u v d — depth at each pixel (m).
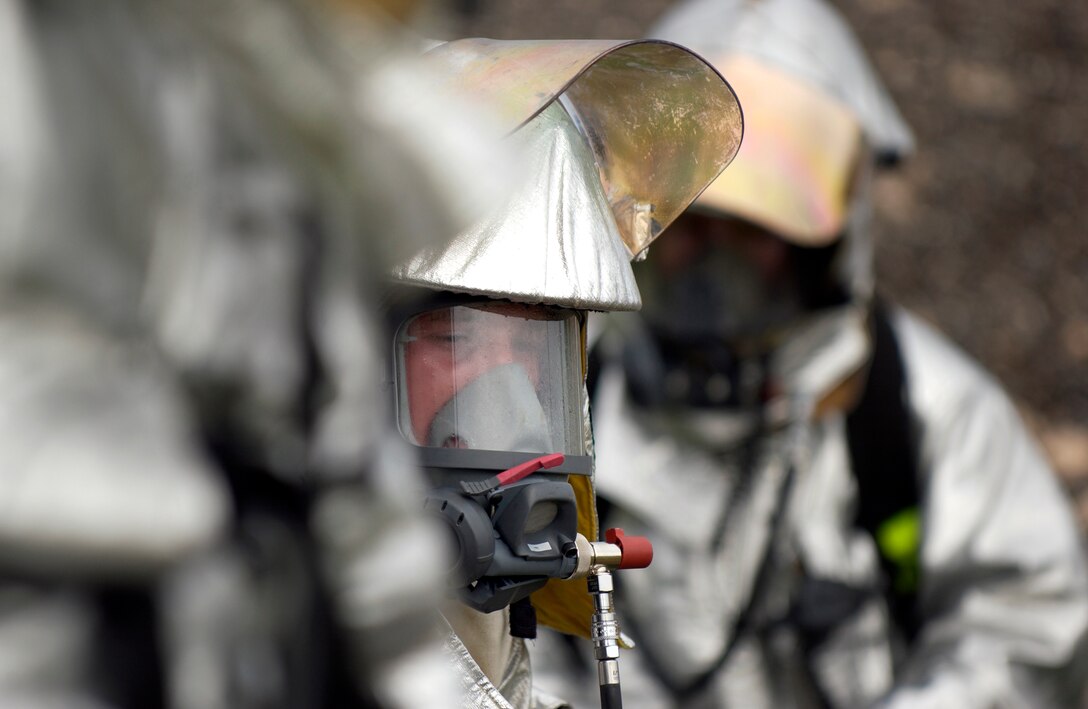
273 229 2.36
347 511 2.47
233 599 2.33
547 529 4.14
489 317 4.14
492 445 4.09
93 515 2.08
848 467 10.59
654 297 10.87
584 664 9.53
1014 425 10.92
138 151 2.23
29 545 2.06
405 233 2.51
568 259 4.13
